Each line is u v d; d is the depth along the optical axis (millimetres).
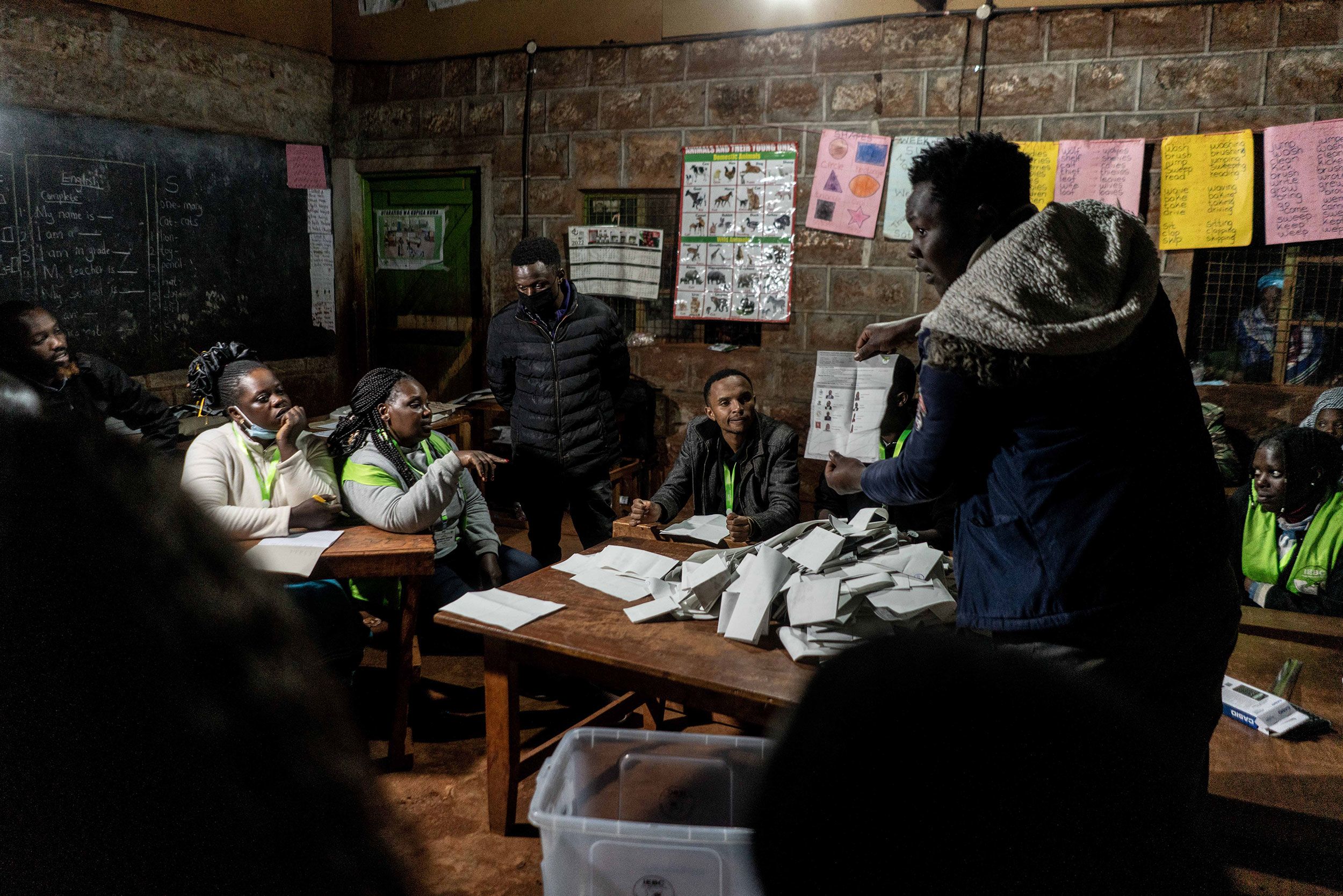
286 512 2559
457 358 5641
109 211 4379
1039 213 1430
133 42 4418
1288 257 4004
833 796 282
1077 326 1298
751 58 4656
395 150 5500
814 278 4707
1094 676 325
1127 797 283
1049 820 272
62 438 160
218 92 4867
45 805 145
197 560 173
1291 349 4062
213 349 2785
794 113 4613
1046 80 4152
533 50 5059
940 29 4258
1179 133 4008
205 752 161
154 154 4570
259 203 5168
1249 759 2352
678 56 4797
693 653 1905
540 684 3035
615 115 4961
